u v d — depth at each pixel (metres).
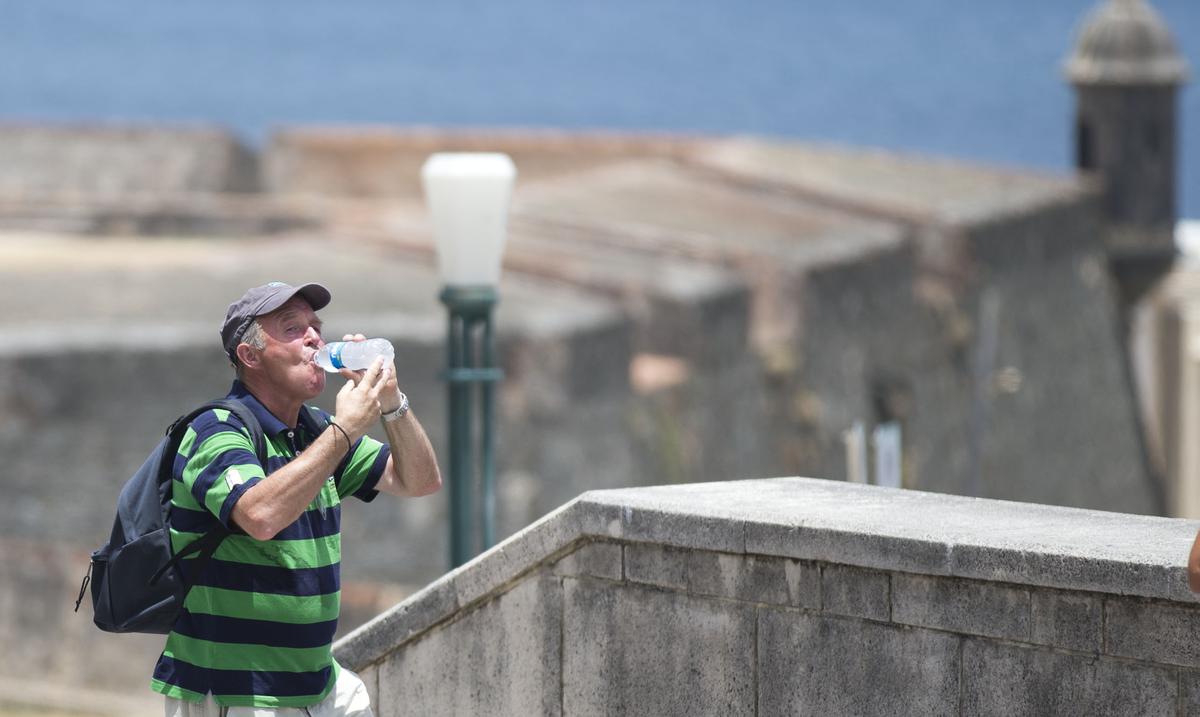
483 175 33.75
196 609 16.06
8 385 62.94
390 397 16.34
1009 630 15.77
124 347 63.91
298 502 15.37
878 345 92.38
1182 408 108.19
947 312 98.25
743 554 17.59
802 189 103.06
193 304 70.75
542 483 67.38
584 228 86.75
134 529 15.77
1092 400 113.88
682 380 75.00
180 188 126.44
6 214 114.75
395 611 20.92
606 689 18.92
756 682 17.58
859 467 33.06
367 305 69.50
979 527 16.39
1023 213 106.31
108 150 126.81
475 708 20.25
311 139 126.75
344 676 17.14
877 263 92.88
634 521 18.28
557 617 19.33
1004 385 101.50
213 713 16.12
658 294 75.81
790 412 83.25
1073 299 112.75
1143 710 14.98
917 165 116.94
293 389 16.30
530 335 67.19
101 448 63.94
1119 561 14.83
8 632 60.25
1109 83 116.75
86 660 59.78
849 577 16.83
